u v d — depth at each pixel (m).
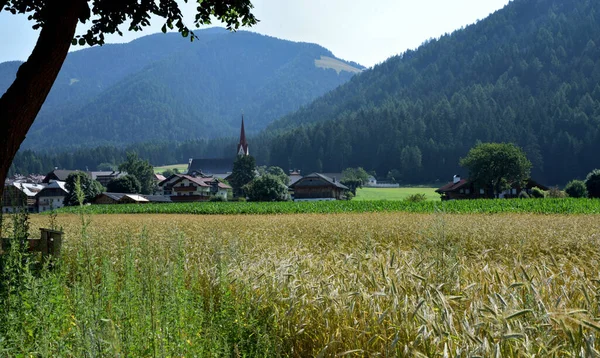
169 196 113.62
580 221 24.50
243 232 19.34
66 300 5.04
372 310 4.94
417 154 180.50
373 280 5.58
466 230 17.84
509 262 8.93
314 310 5.50
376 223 23.58
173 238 7.54
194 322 4.87
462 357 3.82
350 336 4.84
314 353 5.00
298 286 6.02
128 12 9.87
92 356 3.70
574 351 3.50
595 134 156.62
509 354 3.82
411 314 4.52
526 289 5.15
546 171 161.25
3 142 6.95
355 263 6.80
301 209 55.75
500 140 178.62
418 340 4.07
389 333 4.67
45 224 22.58
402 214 37.25
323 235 19.06
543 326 3.96
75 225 20.92
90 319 4.09
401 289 5.30
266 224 25.58
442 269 5.74
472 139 183.75
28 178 193.38
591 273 6.97
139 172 145.62
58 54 7.40
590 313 4.11
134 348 4.10
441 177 180.38
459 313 4.75
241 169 137.62
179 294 5.25
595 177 84.69
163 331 4.43
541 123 180.88
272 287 6.18
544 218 28.19
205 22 11.30
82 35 10.14
